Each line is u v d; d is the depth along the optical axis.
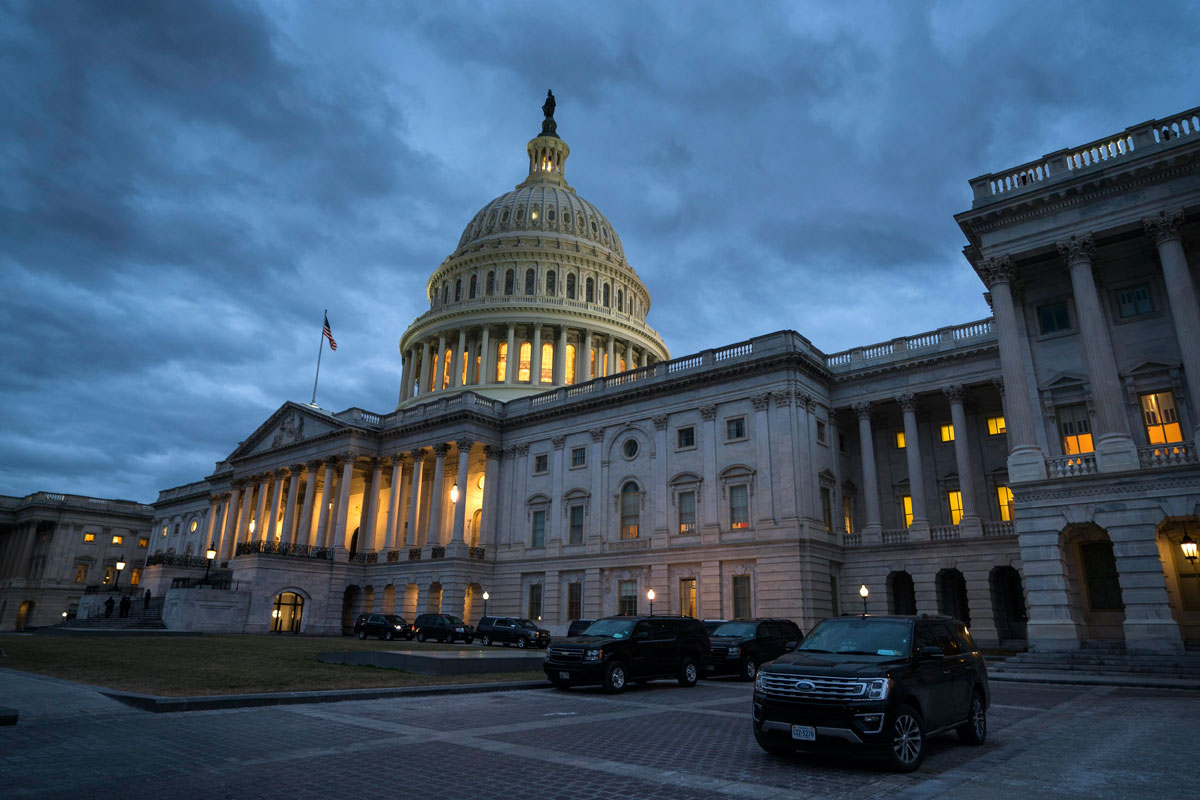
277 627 60.19
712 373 49.50
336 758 10.90
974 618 41.38
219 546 83.94
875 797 9.22
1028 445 29.52
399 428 66.00
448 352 86.25
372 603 64.12
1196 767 10.97
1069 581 28.38
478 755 11.39
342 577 63.88
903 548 44.69
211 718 14.16
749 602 44.66
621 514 53.25
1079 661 25.94
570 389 60.44
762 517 45.06
